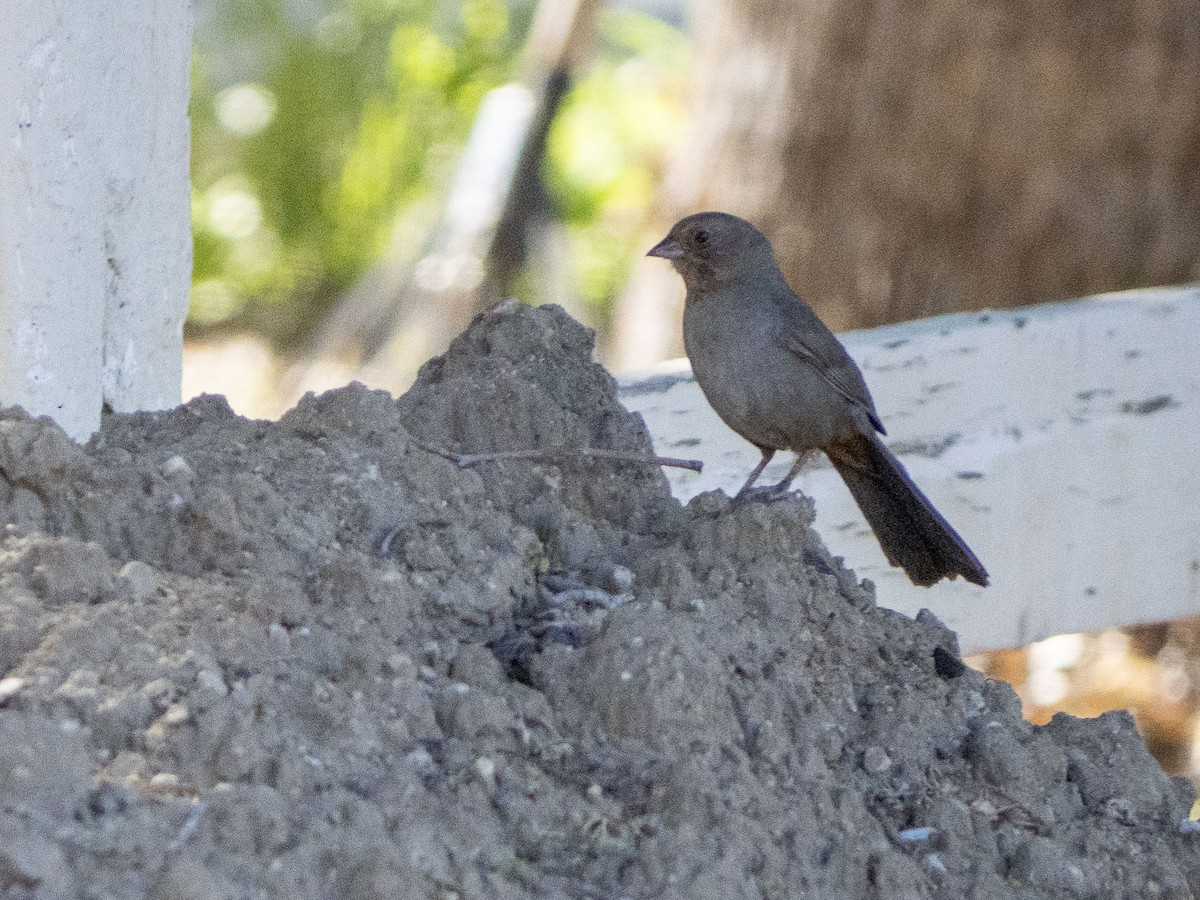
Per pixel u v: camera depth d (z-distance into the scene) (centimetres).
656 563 755
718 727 648
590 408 884
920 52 1627
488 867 569
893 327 1146
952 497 1134
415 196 2825
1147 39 1550
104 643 592
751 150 1766
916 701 739
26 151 805
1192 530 1210
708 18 1872
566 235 2503
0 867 484
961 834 683
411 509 756
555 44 2366
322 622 655
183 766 561
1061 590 1180
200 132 2923
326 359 2581
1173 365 1184
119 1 842
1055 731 767
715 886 579
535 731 638
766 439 965
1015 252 1630
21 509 679
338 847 543
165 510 685
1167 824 734
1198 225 1579
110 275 878
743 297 939
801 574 785
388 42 2966
